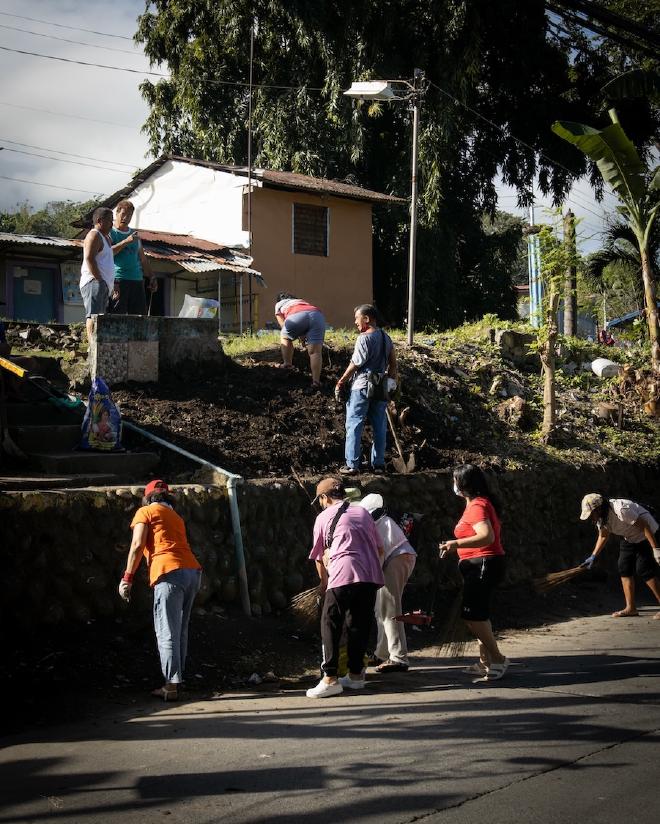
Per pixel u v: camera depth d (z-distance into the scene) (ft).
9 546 22.04
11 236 71.56
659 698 21.15
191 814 13.55
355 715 19.61
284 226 83.15
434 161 88.07
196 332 36.78
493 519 23.85
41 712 19.16
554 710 19.99
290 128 90.84
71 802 14.05
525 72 98.68
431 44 89.04
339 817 13.43
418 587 32.40
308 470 31.96
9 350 31.60
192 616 25.22
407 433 38.04
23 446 29.25
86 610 23.18
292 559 28.63
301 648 25.73
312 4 85.15
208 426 32.45
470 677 23.93
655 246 73.00
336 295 86.43
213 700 20.95
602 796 14.35
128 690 21.20
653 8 98.84
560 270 44.14
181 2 93.56
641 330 63.31
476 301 104.17
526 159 102.32
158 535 21.15
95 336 33.50
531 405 46.01
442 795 14.40
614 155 55.11
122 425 30.63
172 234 81.30
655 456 47.34
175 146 100.22
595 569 39.93
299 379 38.32
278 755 16.53
